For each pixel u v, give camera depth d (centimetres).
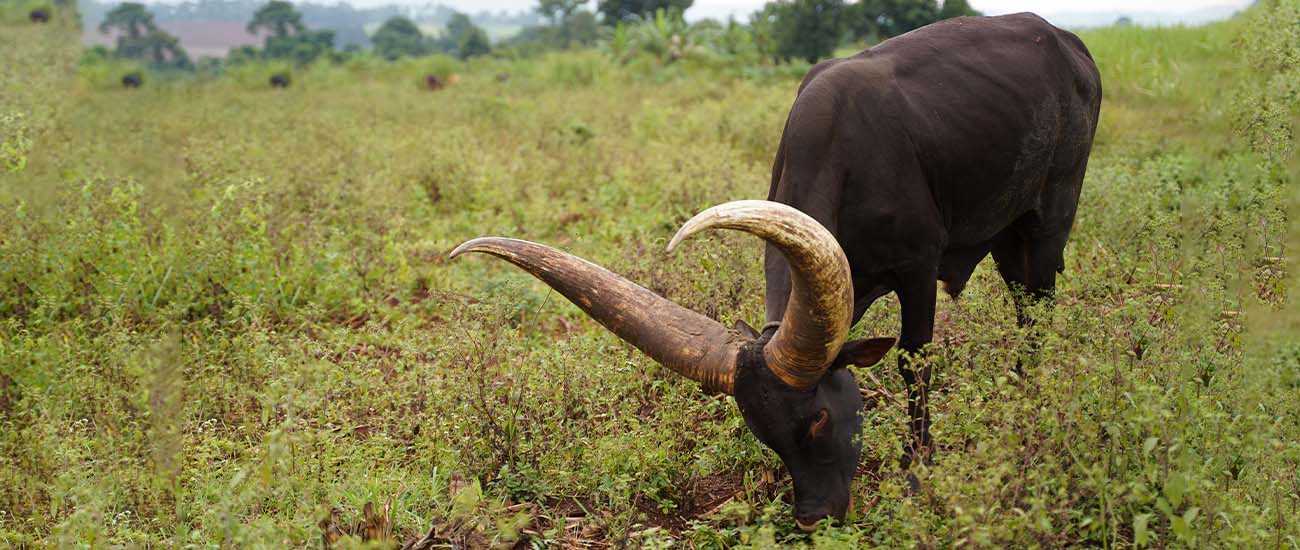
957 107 479
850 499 412
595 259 795
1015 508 363
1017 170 508
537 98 2158
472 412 512
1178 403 410
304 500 438
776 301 408
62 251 686
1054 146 531
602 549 443
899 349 488
